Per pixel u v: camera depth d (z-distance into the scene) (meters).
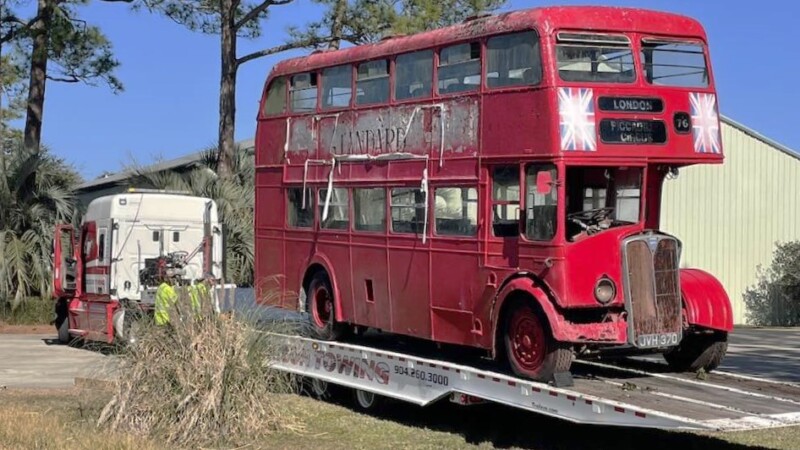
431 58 12.19
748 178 35.53
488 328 11.10
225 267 20.23
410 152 12.46
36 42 28.34
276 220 15.33
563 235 10.18
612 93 10.48
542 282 10.38
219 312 11.81
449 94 11.81
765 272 35.53
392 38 13.14
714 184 35.28
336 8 26.31
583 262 10.23
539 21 10.41
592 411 9.42
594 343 10.30
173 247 19.84
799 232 35.97
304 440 11.30
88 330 20.19
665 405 9.50
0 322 25.56
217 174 27.00
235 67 27.83
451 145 11.74
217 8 28.34
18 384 15.64
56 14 28.19
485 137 11.19
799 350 23.09
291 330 13.09
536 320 10.48
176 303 11.59
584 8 10.59
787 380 16.41
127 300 18.48
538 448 10.95
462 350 12.81
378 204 13.09
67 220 26.31
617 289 10.38
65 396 14.02
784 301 35.38
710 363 11.55
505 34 10.93
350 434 11.70
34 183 26.16
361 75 13.53
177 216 19.92
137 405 11.18
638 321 10.36
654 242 10.53
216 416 11.10
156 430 11.04
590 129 10.31
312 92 14.59
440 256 11.88
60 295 21.56
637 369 11.80
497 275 10.96
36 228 25.83
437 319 11.96
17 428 10.78
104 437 10.49
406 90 12.64
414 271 12.34
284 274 15.11
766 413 9.21
